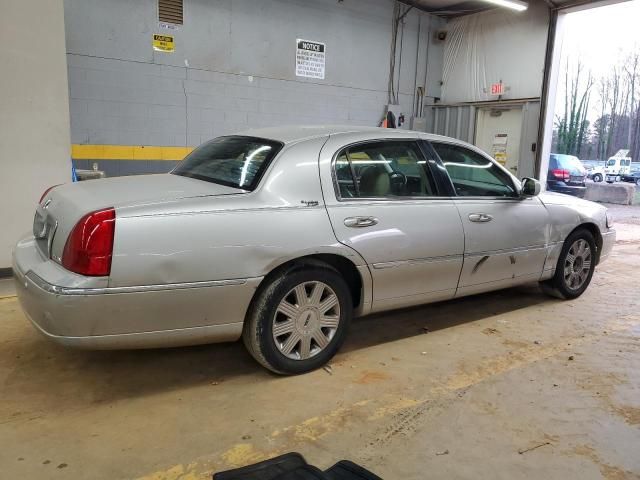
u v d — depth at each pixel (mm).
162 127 8148
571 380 3326
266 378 3242
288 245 3016
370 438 2633
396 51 10695
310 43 9383
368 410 2895
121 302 2613
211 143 3990
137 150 7996
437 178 3861
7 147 4820
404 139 3791
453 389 3160
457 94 11438
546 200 4625
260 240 2928
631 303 5008
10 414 2758
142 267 2627
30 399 2918
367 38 10156
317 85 9625
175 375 3262
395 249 3477
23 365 3312
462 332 4113
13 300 4422
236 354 3586
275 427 2711
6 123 4781
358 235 3305
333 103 9922
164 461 2400
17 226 4980
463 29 11172
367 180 3500
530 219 4383
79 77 7406
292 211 3080
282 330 3158
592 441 2662
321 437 2631
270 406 2912
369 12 10078
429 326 4227
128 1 7566
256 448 2521
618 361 3637
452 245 3789
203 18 8211
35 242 3197
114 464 2365
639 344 3959
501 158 10859
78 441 2535
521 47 10227
